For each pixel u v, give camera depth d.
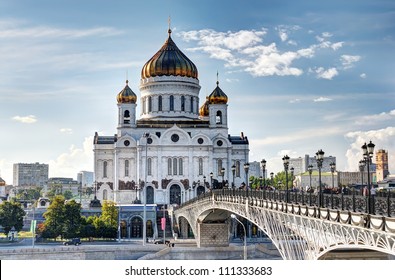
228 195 90.31
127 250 125.12
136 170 191.62
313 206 51.12
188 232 165.50
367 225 38.81
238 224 162.75
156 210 171.75
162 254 122.12
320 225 49.53
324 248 49.50
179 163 193.00
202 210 115.81
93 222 152.75
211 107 198.25
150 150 191.75
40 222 174.38
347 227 43.06
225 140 196.50
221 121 198.00
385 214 38.47
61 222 148.00
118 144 191.38
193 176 192.38
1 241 146.88
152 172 191.75
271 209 64.38
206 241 123.44
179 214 155.00
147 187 190.88
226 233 124.12
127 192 190.75
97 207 173.25
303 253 57.59
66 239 150.50
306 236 54.22
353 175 132.75
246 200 75.81
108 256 123.75
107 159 194.12
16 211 154.62
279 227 62.78
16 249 116.06
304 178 182.62
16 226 154.62
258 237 161.00
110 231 151.62
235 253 123.38
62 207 149.50
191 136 194.88
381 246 37.75
